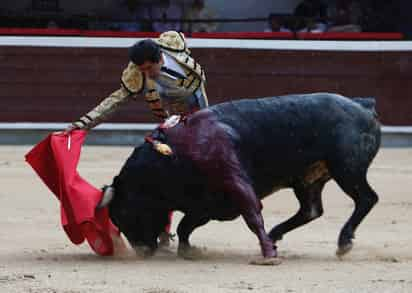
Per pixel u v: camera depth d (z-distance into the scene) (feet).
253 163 38.93
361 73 89.56
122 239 40.86
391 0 99.81
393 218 52.29
